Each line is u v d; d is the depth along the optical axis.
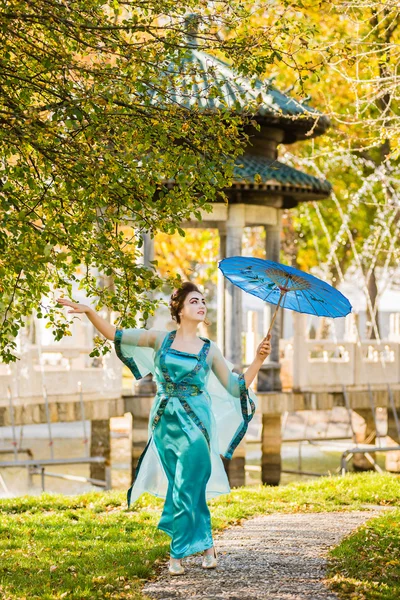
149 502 12.20
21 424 15.69
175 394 7.41
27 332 18.62
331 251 29.22
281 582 7.22
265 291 7.77
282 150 25.98
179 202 7.86
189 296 7.52
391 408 22.67
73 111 7.30
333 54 9.16
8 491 19.42
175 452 7.36
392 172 24.19
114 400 17.22
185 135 8.09
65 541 9.47
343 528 9.89
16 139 7.62
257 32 8.41
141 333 7.55
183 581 7.28
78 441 26.97
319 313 7.63
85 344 20.53
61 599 6.82
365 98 12.69
